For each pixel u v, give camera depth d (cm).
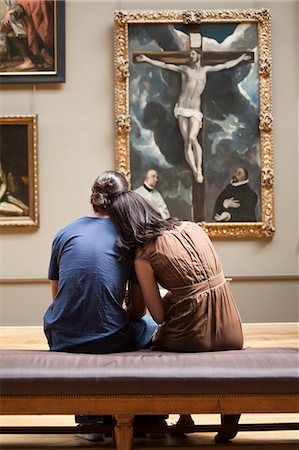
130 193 412
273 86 1024
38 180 1009
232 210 1009
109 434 424
